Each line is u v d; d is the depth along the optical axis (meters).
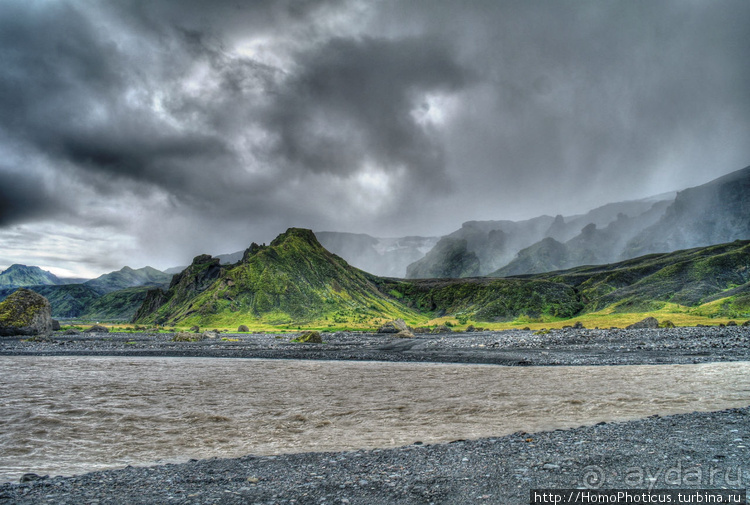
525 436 16.94
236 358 57.72
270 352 65.69
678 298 177.25
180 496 11.37
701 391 26.27
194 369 44.81
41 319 96.56
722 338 60.31
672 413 20.69
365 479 12.41
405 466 13.54
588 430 17.20
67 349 69.81
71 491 11.94
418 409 23.70
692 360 41.50
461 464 13.46
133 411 23.92
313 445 17.20
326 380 35.94
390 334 125.44
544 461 13.28
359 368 44.75
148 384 34.12
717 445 14.09
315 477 12.80
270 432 19.44
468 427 19.45
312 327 178.25
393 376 37.94
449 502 10.34
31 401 26.83
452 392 28.91
